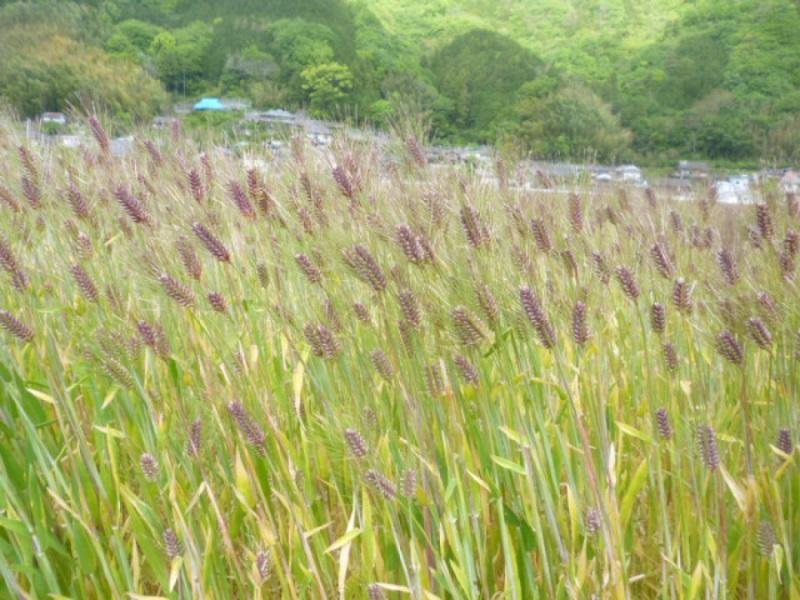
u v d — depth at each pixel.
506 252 2.35
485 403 2.04
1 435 2.34
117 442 2.43
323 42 60.62
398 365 2.07
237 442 2.19
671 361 2.06
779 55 62.44
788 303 2.16
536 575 2.13
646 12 81.31
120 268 2.91
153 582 2.19
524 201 3.28
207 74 55.78
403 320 2.06
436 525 1.99
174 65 53.41
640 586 2.23
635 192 4.16
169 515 2.05
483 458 2.11
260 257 2.78
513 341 2.12
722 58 64.44
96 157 4.11
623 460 2.43
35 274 2.94
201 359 2.18
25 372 2.63
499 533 2.13
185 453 2.08
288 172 3.22
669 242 3.03
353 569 2.07
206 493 2.12
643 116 53.16
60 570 2.05
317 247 2.57
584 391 2.20
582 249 2.75
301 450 2.23
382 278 2.10
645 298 2.62
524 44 83.06
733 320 2.14
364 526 1.87
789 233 2.28
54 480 1.93
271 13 65.50
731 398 2.49
